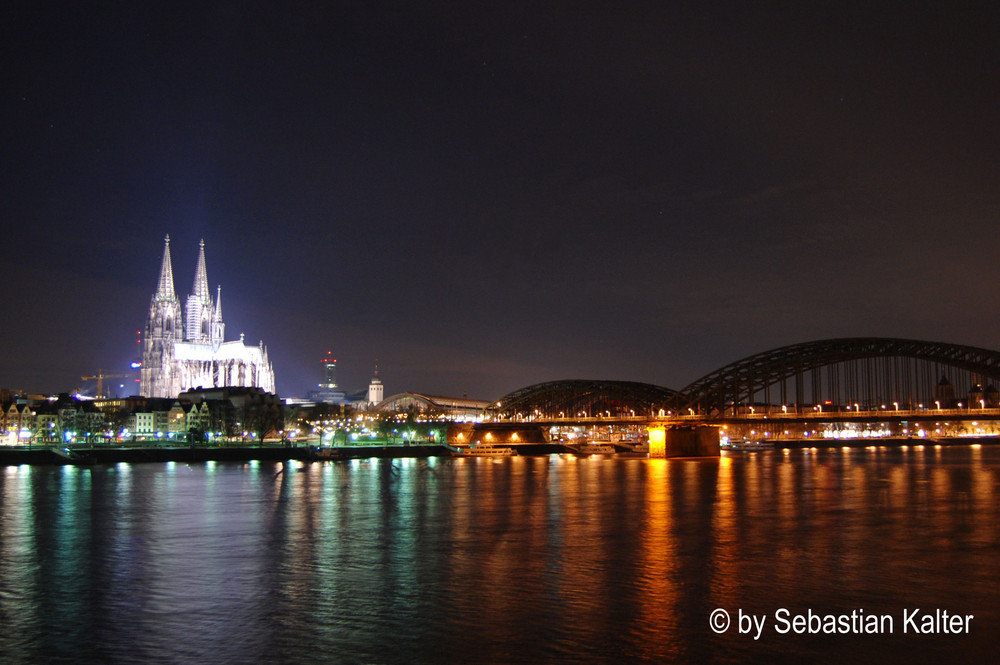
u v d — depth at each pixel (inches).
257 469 7416.3
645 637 1878.7
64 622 2001.7
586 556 2763.3
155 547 2962.6
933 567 2573.8
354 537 3179.1
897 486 5290.4
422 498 4660.4
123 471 7062.0
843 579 2412.6
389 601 2171.5
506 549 2898.6
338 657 1758.1
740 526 3444.9
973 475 6274.6
